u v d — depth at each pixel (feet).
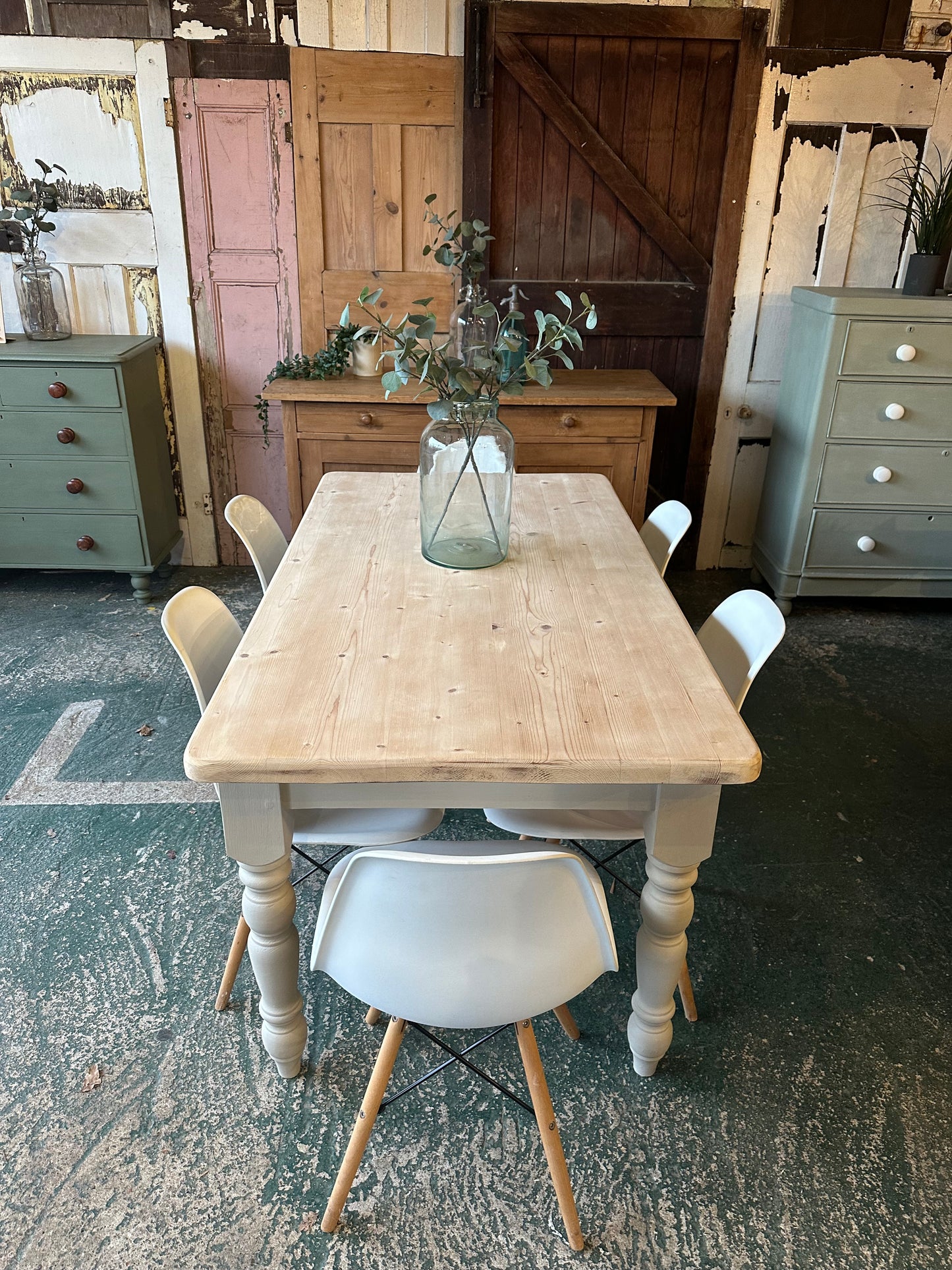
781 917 7.06
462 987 4.04
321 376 11.34
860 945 6.81
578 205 11.62
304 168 11.27
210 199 11.45
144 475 11.62
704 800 4.67
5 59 10.78
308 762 4.26
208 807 8.10
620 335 12.26
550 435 11.07
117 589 12.48
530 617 5.77
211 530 13.20
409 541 6.98
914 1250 4.77
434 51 10.79
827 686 10.42
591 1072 5.76
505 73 10.93
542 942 3.99
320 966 4.25
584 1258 4.71
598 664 5.19
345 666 5.10
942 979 6.53
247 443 12.72
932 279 10.84
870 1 10.74
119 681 10.08
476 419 6.14
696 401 12.62
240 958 5.99
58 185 11.37
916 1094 5.65
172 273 11.78
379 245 11.69
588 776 4.33
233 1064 5.75
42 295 11.30
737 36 10.78
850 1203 5.00
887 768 8.96
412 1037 6.00
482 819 8.09
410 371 6.02
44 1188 4.99
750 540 13.46
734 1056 5.89
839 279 12.07
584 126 11.13
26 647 10.81
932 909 7.18
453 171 11.34
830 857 7.73
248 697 4.78
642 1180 5.10
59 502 11.46
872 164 11.50
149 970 6.42
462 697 4.81
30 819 7.90
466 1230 4.84
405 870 3.69
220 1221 4.85
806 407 11.25
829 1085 5.70
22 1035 5.90
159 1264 4.64
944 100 11.20
